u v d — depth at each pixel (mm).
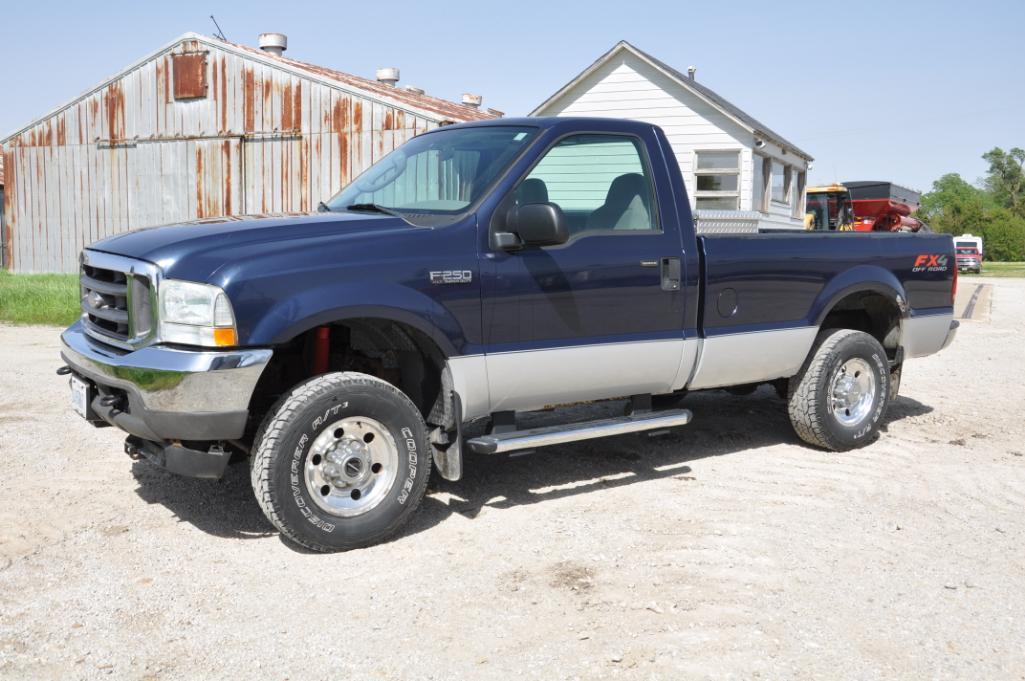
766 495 5023
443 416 4441
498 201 4492
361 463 4129
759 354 5484
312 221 4273
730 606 3537
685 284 5086
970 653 3197
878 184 33219
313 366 4387
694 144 24109
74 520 4430
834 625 3393
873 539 4336
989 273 46188
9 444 5734
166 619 3383
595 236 4785
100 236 20984
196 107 19562
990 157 139250
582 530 4402
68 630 3273
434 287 4230
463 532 4371
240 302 3791
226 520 4492
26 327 11844
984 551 4211
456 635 3285
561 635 3287
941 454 6008
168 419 3807
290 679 2967
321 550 4062
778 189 27250
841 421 5969
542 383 4656
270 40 22328
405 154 5293
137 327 3986
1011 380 9125
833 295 5793
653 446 6074
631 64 24344
